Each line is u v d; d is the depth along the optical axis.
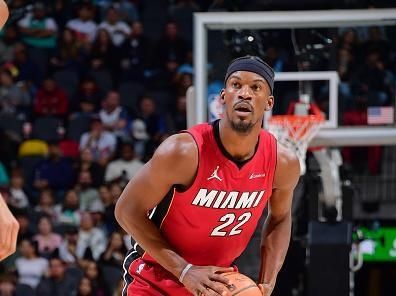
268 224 6.64
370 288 16.91
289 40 10.53
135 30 18.98
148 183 5.85
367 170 14.66
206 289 5.78
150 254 6.07
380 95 10.68
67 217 15.94
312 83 10.59
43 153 17.44
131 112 17.73
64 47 19.03
